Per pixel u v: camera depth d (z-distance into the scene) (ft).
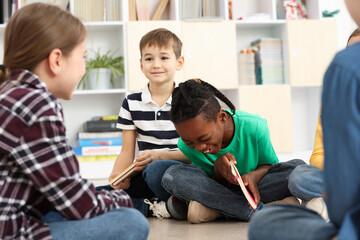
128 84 10.24
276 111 10.84
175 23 10.43
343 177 1.90
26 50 3.18
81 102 11.05
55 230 3.03
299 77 10.95
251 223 2.57
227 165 4.74
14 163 2.98
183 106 4.15
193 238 4.09
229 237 4.07
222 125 4.48
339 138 1.91
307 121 12.03
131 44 10.22
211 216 4.96
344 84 1.91
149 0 11.10
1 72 3.27
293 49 10.95
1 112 2.93
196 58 10.52
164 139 6.19
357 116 1.84
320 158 4.76
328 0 12.00
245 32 11.72
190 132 4.17
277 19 11.23
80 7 10.44
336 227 2.08
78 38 3.36
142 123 6.26
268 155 5.23
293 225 2.27
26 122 2.92
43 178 2.95
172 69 6.29
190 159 5.41
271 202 5.10
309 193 4.32
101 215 3.15
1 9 10.33
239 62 11.07
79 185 3.04
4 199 2.94
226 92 11.30
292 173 4.53
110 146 10.07
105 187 5.51
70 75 3.35
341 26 12.07
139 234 3.11
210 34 10.59
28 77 3.14
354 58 1.95
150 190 5.78
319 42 11.05
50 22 3.22
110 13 10.62
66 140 3.12
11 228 2.91
